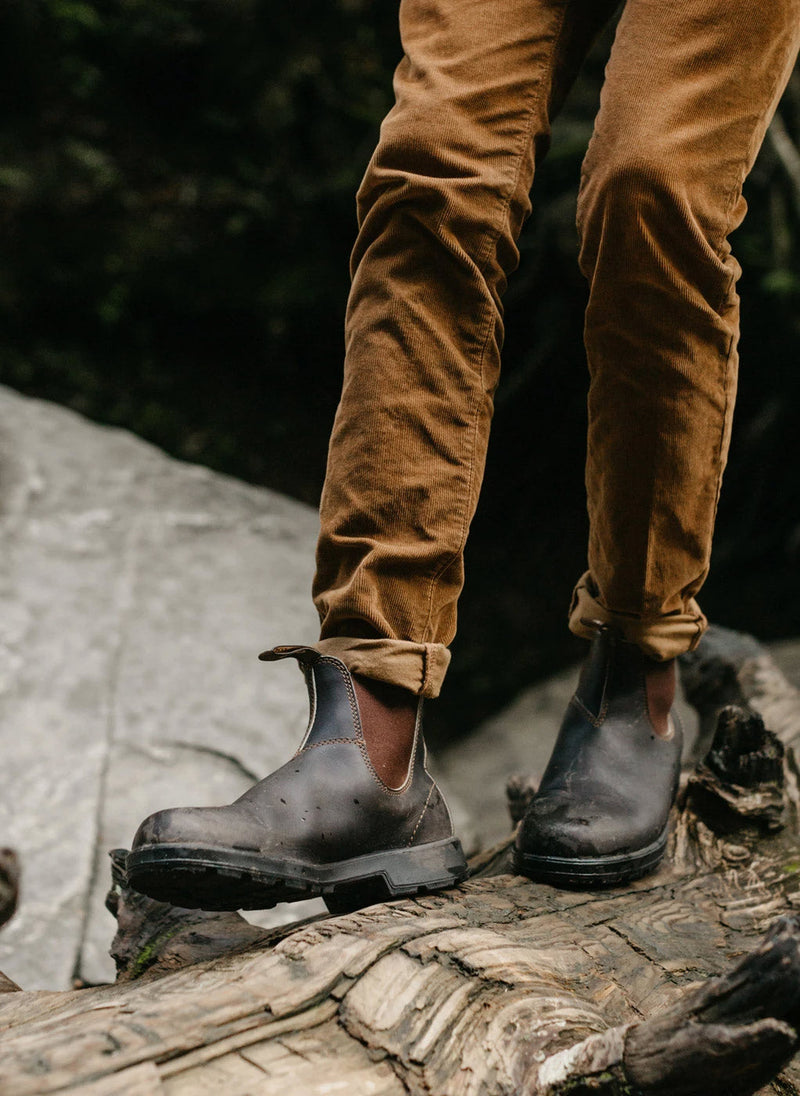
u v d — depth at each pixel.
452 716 5.44
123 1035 0.72
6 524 3.36
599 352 1.09
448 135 1.04
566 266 5.31
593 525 1.20
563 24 1.12
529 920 1.02
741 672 1.99
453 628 1.11
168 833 0.92
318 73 5.87
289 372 5.97
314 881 0.98
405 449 1.04
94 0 5.55
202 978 0.87
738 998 0.67
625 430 1.10
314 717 1.05
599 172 1.03
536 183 5.33
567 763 1.22
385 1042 0.77
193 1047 0.73
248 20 5.71
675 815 1.35
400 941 0.87
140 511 3.65
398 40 6.11
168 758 2.63
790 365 5.31
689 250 1.02
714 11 1.02
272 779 1.01
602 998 0.90
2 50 5.39
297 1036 0.77
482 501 6.24
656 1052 0.69
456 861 1.10
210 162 5.76
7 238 5.32
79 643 2.95
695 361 1.06
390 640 1.04
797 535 5.32
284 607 3.38
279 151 5.86
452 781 3.99
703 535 1.15
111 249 5.52
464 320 1.06
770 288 4.82
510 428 6.19
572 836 1.13
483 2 1.10
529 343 5.91
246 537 3.72
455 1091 0.73
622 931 1.04
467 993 0.81
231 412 5.81
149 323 5.75
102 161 5.50
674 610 1.23
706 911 1.14
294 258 5.83
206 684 2.92
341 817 1.00
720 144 1.03
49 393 5.43
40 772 2.49
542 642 5.80
